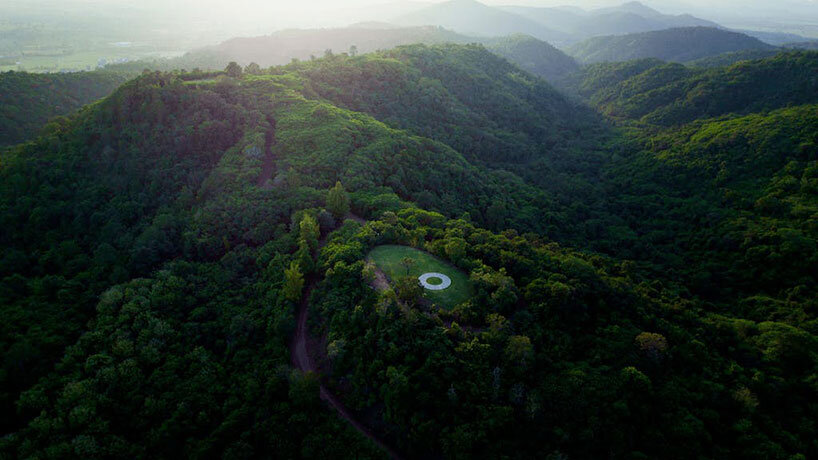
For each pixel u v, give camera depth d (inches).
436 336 2886.3
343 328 3144.7
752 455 2554.1
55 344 3516.2
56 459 2645.2
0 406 3026.6
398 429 2667.3
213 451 2716.5
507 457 2396.7
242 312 3732.8
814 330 3651.6
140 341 3476.9
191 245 4576.8
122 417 2989.7
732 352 3373.5
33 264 4542.3
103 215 4992.6
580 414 2596.0
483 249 3961.6
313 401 2817.4
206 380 3198.8
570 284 3533.5
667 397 2765.7
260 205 4768.7
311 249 4136.3
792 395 2979.8
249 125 6146.7
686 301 4183.1
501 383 2684.5
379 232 4168.3
